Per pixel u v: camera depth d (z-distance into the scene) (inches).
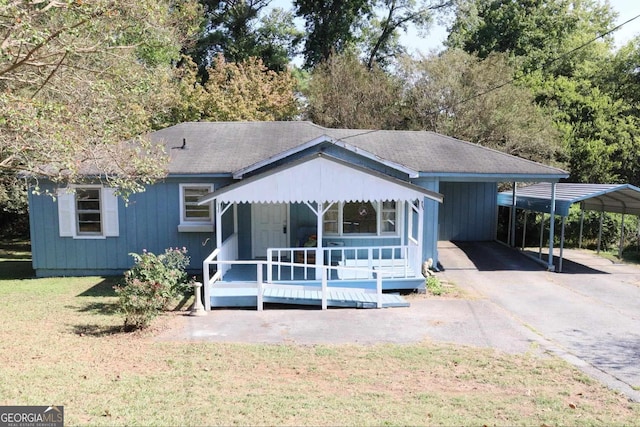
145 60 717.9
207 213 553.6
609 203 688.4
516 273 564.1
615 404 219.8
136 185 404.2
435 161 573.3
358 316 382.3
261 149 585.3
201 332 336.5
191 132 643.5
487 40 1381.6
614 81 1146.0
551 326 355.3
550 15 1386.6
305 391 231.3
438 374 256.8
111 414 202.5
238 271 506.0
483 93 948.0
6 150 317.4
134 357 280.4
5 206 844.0
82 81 369.4
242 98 988.6
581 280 527.5
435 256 572.1
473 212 796.6
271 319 374.0
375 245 544.1
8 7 257.6
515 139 984.3
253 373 255.9
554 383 245.1
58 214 550.0
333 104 1117.7
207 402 216.4
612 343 314.3
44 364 266.1
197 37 1029.2
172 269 389.7
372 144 622.2
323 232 541.6
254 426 193.0
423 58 1123.3
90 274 558.6
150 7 359.9
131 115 420.2
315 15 1386.6
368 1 1412.4
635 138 1010.1
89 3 303.6
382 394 228.8
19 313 387.2
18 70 354.6
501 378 251.4
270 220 556.1
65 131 329.4
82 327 346.6
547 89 1084.5
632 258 682.8
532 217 810.2
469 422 199.2
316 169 442.0
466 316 380.8
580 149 998.4
